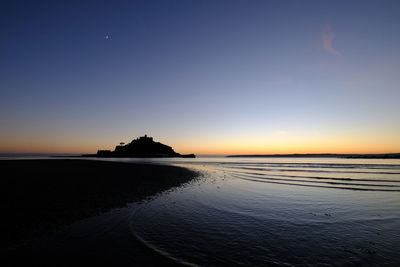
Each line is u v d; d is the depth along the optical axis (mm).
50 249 5734
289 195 14469
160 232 7258
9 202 9969
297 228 7992
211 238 6879
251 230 7699
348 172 34312
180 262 5242
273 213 10000
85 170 27562
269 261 5434
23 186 14117
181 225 8062
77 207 9672
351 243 6664
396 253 5969
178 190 15672
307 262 5418
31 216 8180
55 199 10812
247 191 15906
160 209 10180
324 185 19453
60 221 7863
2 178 18031
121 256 5457
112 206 10242
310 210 10586
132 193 13523
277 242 6668
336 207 11219
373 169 40688
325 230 7801
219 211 10188
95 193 12766
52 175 20828
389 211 10477
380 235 7363
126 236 6758
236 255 5723
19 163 40656
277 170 40281
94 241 6309
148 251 5773
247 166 56094
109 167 34281
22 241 6160
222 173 32750
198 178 24250
